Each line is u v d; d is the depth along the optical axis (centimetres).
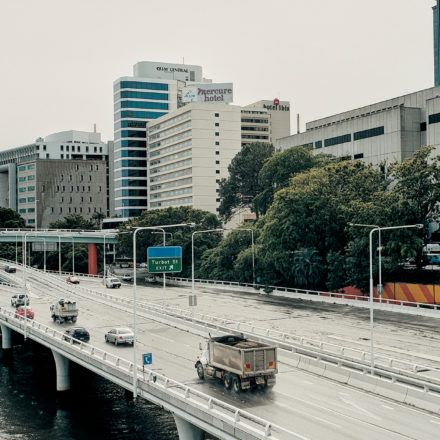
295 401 3412
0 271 12800
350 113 15312
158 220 13038
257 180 14875
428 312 6719
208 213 13200
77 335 5500
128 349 5041
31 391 5450
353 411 3222
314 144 14588
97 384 5569
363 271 7875
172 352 4875
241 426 2808
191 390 3269
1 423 4544
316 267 8725
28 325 6144
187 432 3406
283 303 8250
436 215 7894
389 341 5281
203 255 12069
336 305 7844
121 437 4159
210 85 19175
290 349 4728
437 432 2864
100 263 17512
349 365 4053
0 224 18750
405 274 8256
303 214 8844
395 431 2877
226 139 19050
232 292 10000
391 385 3547
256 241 10325
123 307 7994
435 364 4347
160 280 12756
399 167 7912
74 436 4212
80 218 19138
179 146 19675
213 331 5641
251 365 3509
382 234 7694
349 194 8969
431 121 11131
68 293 10012
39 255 17062
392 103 13812
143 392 3800
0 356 7088
